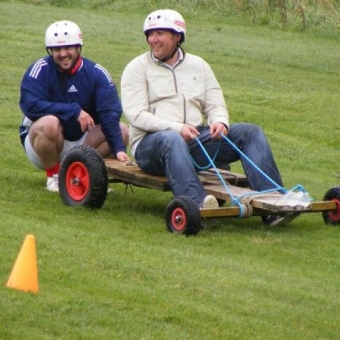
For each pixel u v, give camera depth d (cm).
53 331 1825
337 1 7200
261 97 4900
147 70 2764
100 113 2914
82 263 2209
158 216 2775
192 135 2681
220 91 2836
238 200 2620
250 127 2756
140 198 3027
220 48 6153
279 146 4088
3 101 4409
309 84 5312
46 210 2712
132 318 1928
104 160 2856
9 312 1861
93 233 2492
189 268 2270
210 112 2806
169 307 2003
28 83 2883
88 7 7456
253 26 7012
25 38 6022
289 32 6881
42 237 2369
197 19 7125
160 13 2747
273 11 7212
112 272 2178
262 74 5509
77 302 1961
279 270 2378
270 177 2725
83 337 1814
